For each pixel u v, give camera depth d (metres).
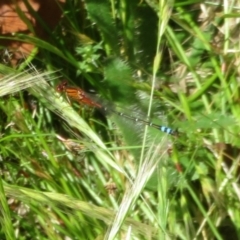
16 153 0.27
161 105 0.27
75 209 0.24
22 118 0.27
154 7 0.27
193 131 0.26
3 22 0.27
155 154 0.22
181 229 0.26
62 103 0.25
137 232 0.24
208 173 0.27
